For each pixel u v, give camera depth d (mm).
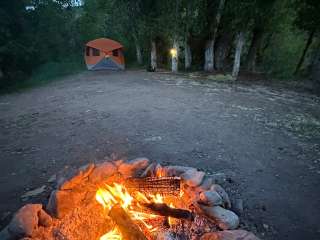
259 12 16469
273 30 20594
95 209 3955
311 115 9961
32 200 4523
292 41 28406
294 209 4438
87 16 29516
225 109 10086
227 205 4133
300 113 10180
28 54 21359
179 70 21594
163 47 23547
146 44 22531
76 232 3611
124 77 18000
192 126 8000
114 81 16484
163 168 4500
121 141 6805
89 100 11516
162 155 6043
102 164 4414
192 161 5820
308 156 6375
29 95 14070
